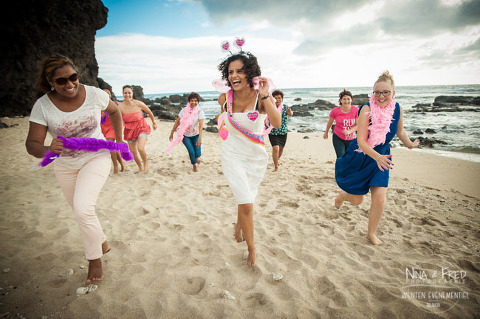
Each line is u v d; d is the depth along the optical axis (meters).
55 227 3.02
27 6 16.22
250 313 1.89
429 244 2.92
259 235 3.02
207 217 3.45
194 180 5.13
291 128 16.16
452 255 2.72
